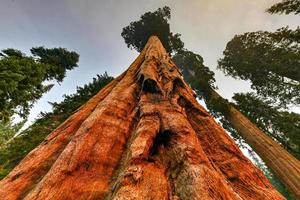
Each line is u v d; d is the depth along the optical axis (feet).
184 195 6.50
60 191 7.95
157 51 37.52
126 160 9.08
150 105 14.46
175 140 9.74
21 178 9.93
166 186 7.23
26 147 28.94
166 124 11.16
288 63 52.47
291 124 46.98
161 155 9.45
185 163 7.78
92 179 8.81
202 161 7.93
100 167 9.58
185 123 11.30
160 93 17.33
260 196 7.71
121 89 19.19
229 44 74.18
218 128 13.02
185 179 7.06
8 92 33.14
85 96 40.22
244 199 7.37
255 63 63.21
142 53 43.06
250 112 59.06
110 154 10.62
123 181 7.09
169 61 32.27
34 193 7.84
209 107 67.62
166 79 20.74
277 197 7.75
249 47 66.74
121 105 15.60
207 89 73.05
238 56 70.28
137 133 10.52
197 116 14.96
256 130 44.37
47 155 11.61
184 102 16.98
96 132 11.80
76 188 8.21
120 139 12.07
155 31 88.48
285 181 32.01
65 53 61.05
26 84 39.01
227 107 54.60
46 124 33.65
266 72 61.46
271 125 51.88
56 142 12.92
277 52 56.39
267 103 56.75
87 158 9.78
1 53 41.96
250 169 9.41
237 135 59.82
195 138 9.92
